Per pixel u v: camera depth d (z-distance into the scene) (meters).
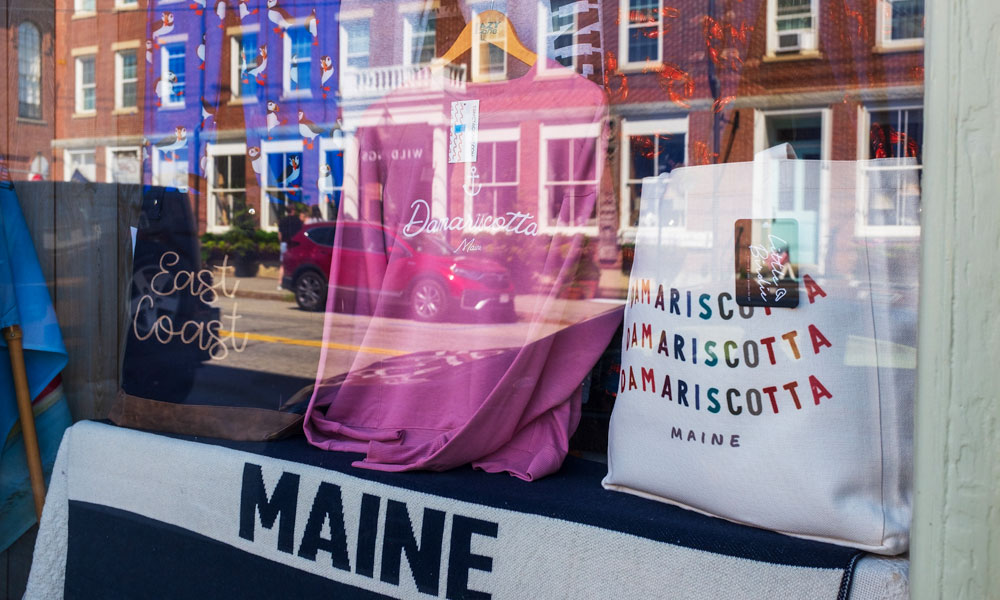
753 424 0.96
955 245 0.71
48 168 1.86
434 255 1.41
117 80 1.77
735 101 1.19
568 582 1.05
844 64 1.11
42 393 1.82
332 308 1.50
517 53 1.35
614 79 1.29
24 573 1.82
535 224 1.33
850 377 0.92
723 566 0.95
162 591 1.48
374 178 1.50
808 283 0.95
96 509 1.59
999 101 0.68
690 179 1.06
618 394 1.16
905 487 0.92
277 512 1.34
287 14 1.58
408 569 1.19
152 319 1.65
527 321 1.33
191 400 1.57
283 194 1.60
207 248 1.62
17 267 1.78
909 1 1.06
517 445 1.35
